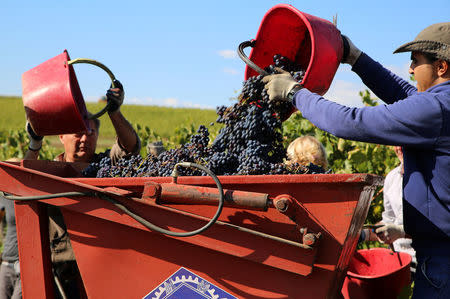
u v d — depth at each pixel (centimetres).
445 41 239
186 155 283
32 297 268
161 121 6281
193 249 239
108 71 309
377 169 663
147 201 236
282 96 267
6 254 364
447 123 223
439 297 235
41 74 277
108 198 246
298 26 316
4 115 6253
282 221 222
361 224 259
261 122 285
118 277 255
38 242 264
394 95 315
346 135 237
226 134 301
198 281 239
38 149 358
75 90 309
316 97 249
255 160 258
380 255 359
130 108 6981
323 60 273
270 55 332
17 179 261
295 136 690
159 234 245
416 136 227
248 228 229
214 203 224
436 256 239
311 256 214
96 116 322
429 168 237
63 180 251
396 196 399
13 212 364
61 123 279
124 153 364
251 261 229
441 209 234
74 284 316
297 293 222
